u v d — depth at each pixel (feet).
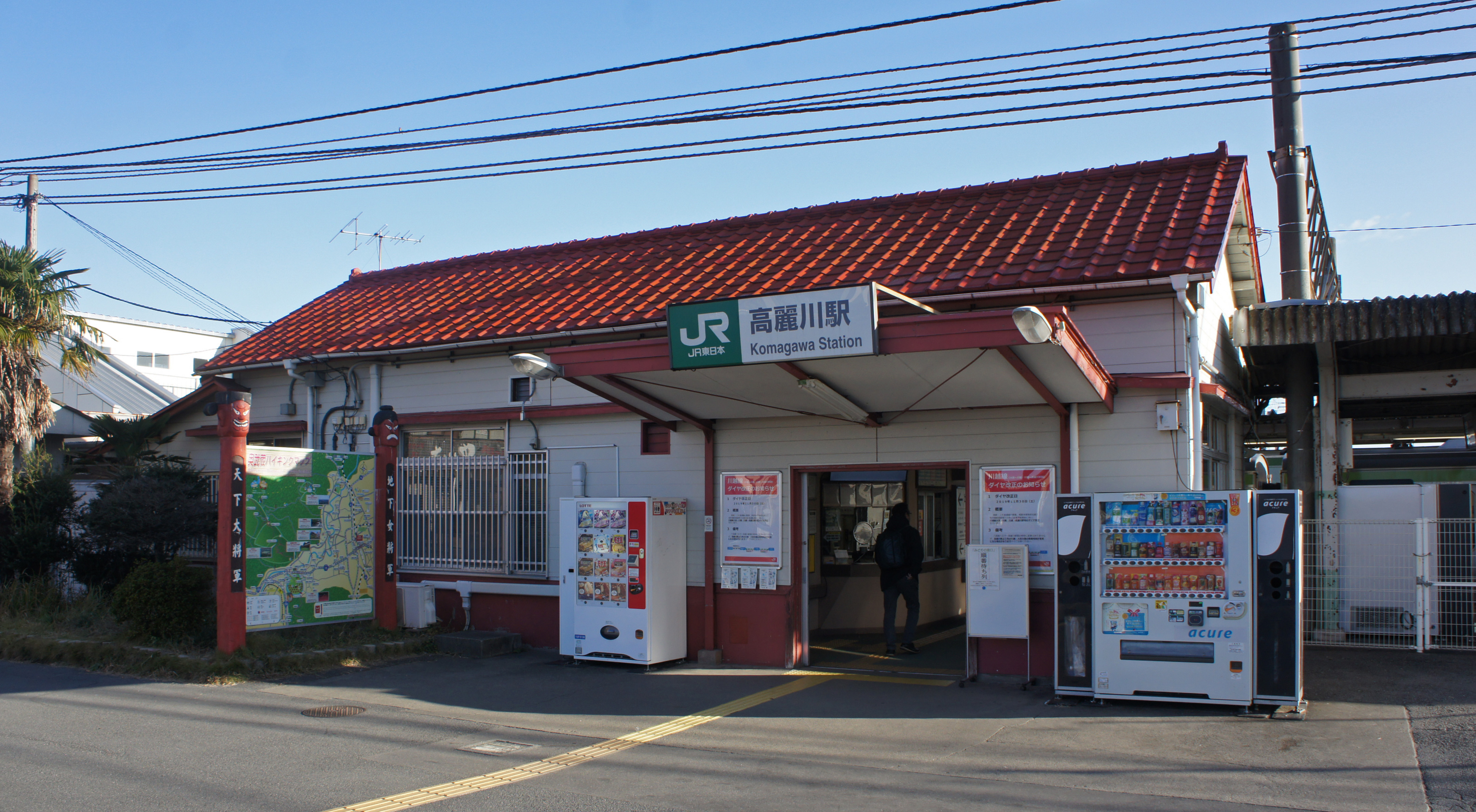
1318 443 40.98
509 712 29.14
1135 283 31.86
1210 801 19.90
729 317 27.37
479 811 19.71
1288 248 44.01
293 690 31.99
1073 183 41.88
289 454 37.45
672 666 36.45
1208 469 36.06
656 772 22.59
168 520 43.52
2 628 38.83
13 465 46.73
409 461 45.19
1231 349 41.60
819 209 47.29
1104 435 32.30
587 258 50.88
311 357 47.19
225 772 22.43
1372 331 35.91
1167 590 27.78
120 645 35.65
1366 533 37.55
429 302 50.80
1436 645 35.81
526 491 42.47
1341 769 21.85
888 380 29.94
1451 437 60.49
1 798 20.30
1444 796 19.98
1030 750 24.13
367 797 20.56
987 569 32.30
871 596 44.93
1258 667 26.89
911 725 26.99
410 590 42.32
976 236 39.22
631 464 40.27
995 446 33.55
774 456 37.04
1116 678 28.14
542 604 41.01
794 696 31.12
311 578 38.01
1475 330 34.76
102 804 19.92
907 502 46.39
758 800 20.36
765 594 36.58
